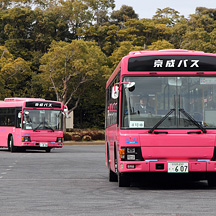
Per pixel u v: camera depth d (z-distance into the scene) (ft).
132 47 481.46
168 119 91.15
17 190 93.35
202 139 90.33
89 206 72.49
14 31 523.29
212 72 92.94
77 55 433.89
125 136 90.43
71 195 85.76
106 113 128.67
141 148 90.22
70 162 172.35
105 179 115.14
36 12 537.24
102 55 463.01
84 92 474.90
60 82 454.40
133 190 93.04
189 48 508.94
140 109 91.61
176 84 92.43
